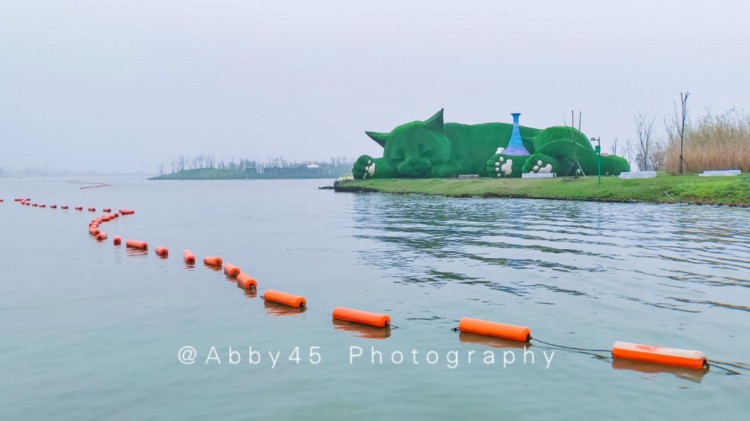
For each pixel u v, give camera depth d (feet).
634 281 52.03
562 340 35.27
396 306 44.37
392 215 137.59
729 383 28.04
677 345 33.78
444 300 46.06
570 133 262.06
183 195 330.13
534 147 275.18
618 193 162.71
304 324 39.81
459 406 25.94
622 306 43.06
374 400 26.78
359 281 54.65
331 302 46.24
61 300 48.57
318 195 293.84
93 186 592.60
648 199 151.74
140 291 52.06
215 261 66.69
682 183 157.99
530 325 38.50
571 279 53.52
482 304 44.47
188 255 69.97
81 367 31.89
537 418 24.54
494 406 25.86
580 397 26.73
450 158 304.30
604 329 37.24
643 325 37.88
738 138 181.47
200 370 31.09
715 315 40.09
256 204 216.95
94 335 37.91
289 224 123.13
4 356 33.88
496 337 35.83
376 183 295.28
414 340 35.76
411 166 295.69
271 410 25.86
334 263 66.18
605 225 100.07
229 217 149.07
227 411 25.85
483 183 224.12
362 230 104.12
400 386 28.45
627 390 27.43
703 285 49.93
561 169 245.04
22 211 187.01
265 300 47.52
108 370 31.32
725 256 64.95
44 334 38.32
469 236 88.84
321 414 25.35
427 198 209.67
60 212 181.57
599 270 57.77
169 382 29.48
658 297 45.75
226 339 36.50
